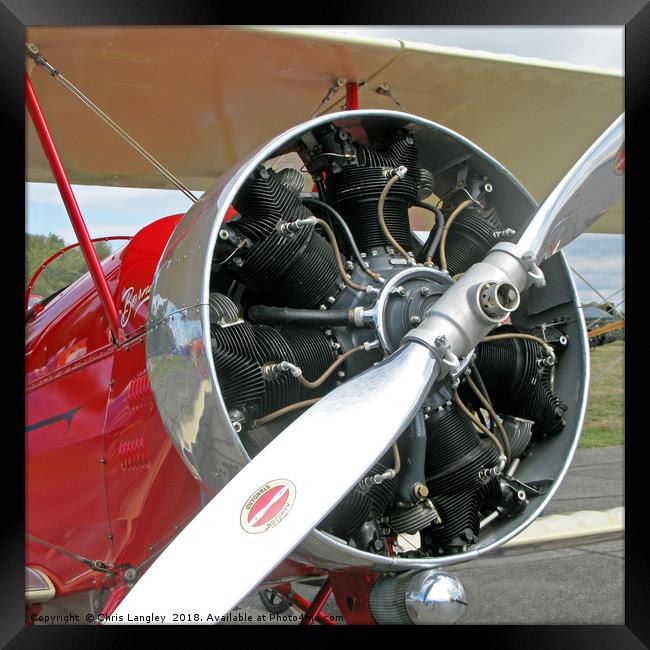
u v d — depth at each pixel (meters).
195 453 1.71
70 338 2.58
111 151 3.51
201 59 2.62
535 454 2.34
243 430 1.84
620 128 2.01
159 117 3.15
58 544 2.46
